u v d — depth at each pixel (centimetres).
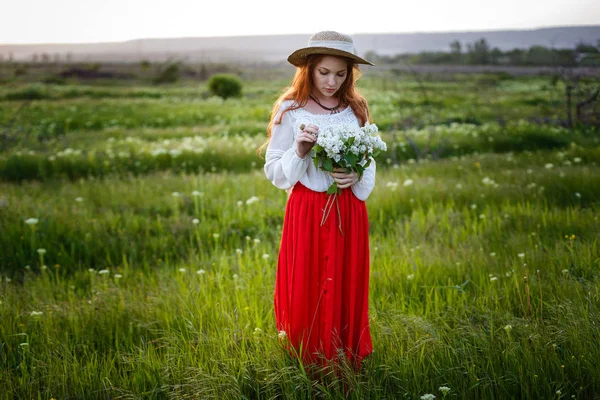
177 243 602
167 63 8156
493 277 442
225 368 317
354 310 316
